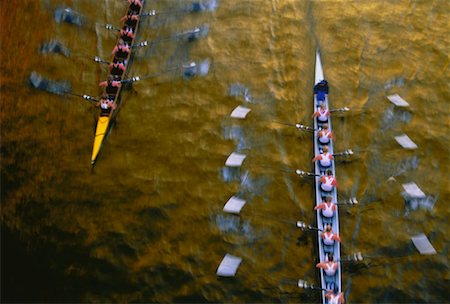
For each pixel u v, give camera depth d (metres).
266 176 17.00
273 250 15.21
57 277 14.61
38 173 16.64
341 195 16.52
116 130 18.20
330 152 17.70
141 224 15.66
